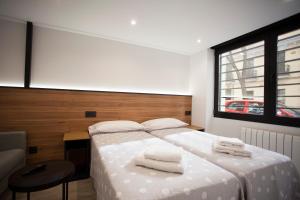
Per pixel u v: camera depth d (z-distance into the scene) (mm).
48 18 2016
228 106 2822
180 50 3164
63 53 2342
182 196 840
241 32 2324
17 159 1721
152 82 3047
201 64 3145
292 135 1870
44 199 1605
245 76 2547
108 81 2646
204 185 925
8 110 1978
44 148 2158
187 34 2428
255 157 1377
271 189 1204
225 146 1493
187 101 3322
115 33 2430
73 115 2314
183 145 1736
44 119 2150
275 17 1897
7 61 2062
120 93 2646
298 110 1924
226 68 2893
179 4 1686
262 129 2230
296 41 1958
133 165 1173
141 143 1747
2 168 1440
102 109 2506
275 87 2102
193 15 1896
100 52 2578
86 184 1903
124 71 2775
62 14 1918
